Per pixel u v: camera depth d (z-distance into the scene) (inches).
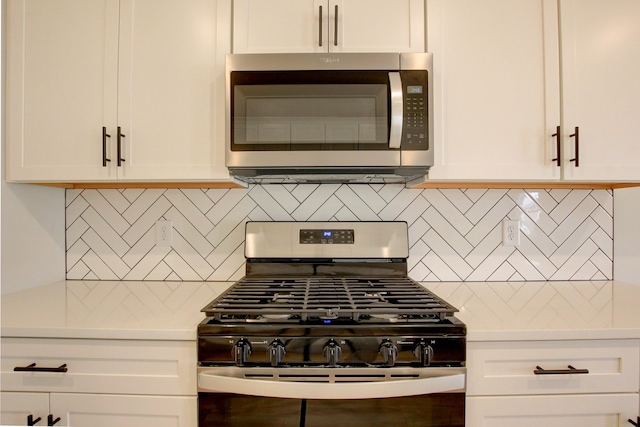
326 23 48.1
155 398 36.8
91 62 48.6
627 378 37.2
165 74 48.3
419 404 36.4
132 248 60.3
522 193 59.7
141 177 48.4
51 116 48.6
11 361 37.2
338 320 36.7
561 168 47.8
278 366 35.8
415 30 48.0
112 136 48.4
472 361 36.7
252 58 46.1
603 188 58.8
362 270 57.9
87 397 37.0
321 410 36.4
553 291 53.2
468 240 59.9
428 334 36.0
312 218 60.0
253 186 60.4
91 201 60.1
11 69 48.9
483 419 36.8
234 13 48.1
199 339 36.1
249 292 45.9
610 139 47.7
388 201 59.9
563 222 59.6
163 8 48.3
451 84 47.9
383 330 35.8
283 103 46.3
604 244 59.5
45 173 48.6
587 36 47.8
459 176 47.9
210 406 36.3
